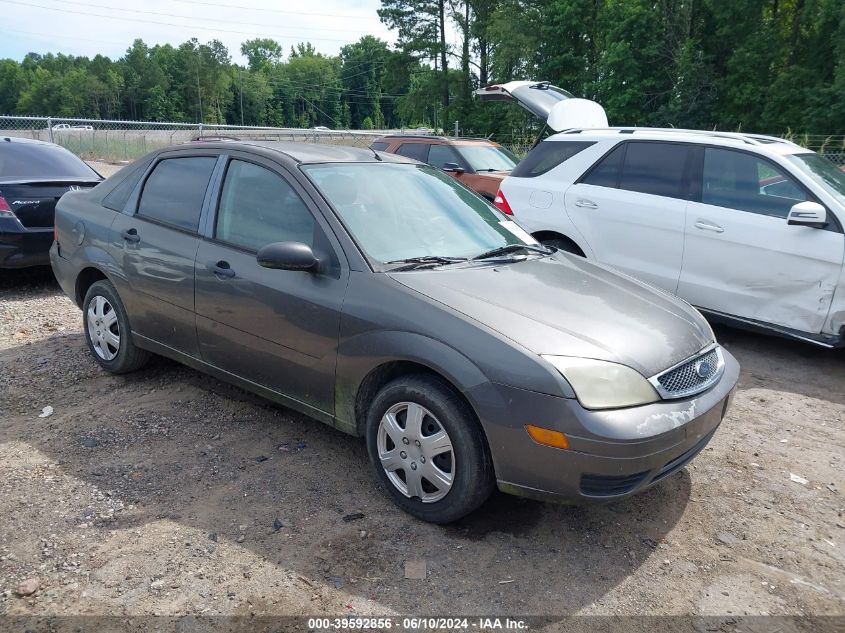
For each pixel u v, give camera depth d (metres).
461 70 48.47
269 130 21.61
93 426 4.07
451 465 3.02
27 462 3.63
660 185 6.18
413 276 3.30
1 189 6.84
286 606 2.61
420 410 3.08
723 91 34.03
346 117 122.75
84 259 4.75
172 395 4.55
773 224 5.49
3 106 122.12
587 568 2.91
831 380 5.29
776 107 32.41
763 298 5.61
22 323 6.12
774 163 5.61
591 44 37.81
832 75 32.28
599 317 3.17
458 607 2.64
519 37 38.28
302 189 3.66
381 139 13.50
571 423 2.71
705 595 2.78
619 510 3.38
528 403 2.76
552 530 3.18
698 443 3.16
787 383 5.21
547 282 3.51
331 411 3.47
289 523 3.13
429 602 2.66
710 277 5.86
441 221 3.97
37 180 7.13
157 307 4.25
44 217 7.07
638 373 2.89
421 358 2.99
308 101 121.81
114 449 3.80
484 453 2.95
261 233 3.76
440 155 12.45
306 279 3.47
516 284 3.40
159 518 3.14
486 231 4.13
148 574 2.76
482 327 2.93
